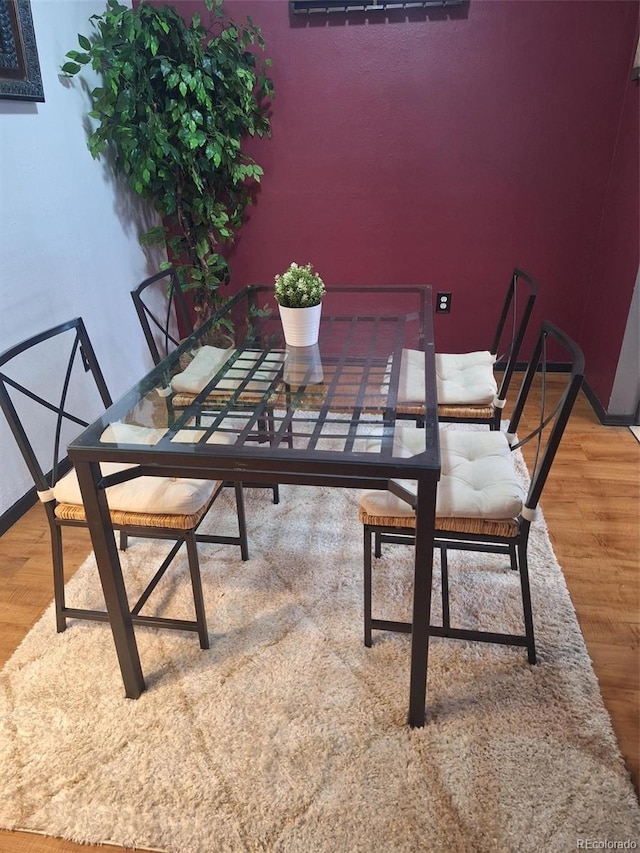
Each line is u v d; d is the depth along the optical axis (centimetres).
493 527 143
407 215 316
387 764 131
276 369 168
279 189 319
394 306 217
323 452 120
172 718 144
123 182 295
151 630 170
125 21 242
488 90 285
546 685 149
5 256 212
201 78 254
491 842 117
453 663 156
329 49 287
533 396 308
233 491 235
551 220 306
